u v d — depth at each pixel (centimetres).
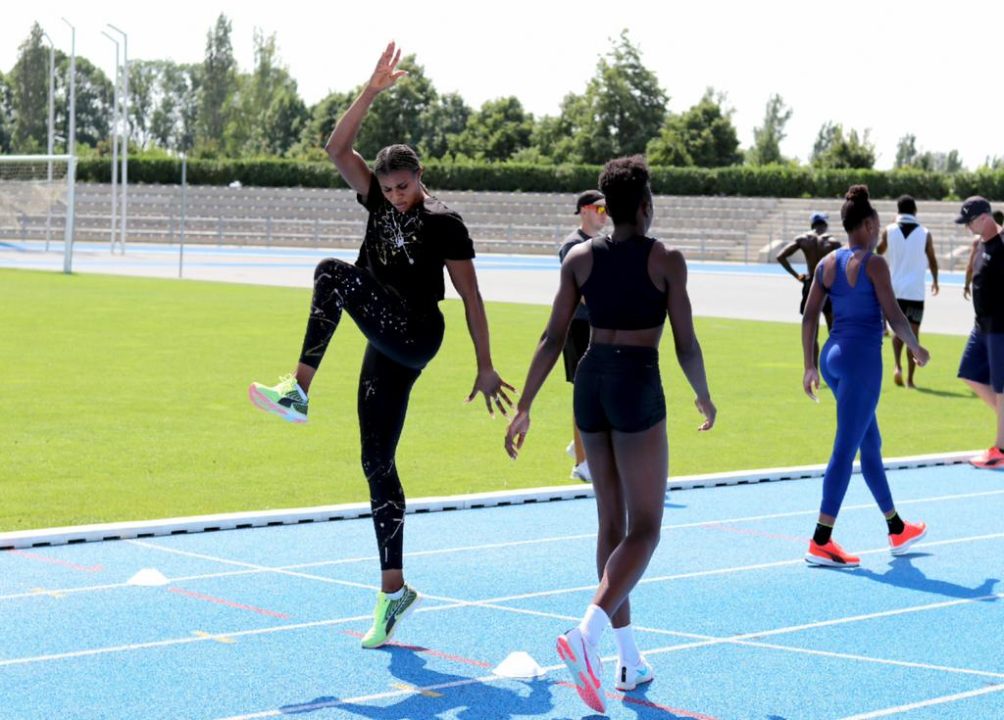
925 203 5759
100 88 14762
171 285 3225
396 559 586
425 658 572
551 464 1094
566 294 515
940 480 1066
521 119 8612
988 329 1125
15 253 4984
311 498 933
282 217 6638
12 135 12600
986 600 690
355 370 1664
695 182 6288
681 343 502
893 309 743
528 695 523
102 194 6738
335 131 570
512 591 693
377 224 566
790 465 1121
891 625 638
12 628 603
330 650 580
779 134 10431
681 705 514
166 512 876
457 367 1712
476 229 6228
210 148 8506
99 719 483
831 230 5722
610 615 476
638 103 8269
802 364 1833
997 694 532
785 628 630
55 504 889
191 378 1557
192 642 587
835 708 511
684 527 870
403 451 1141
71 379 1530
